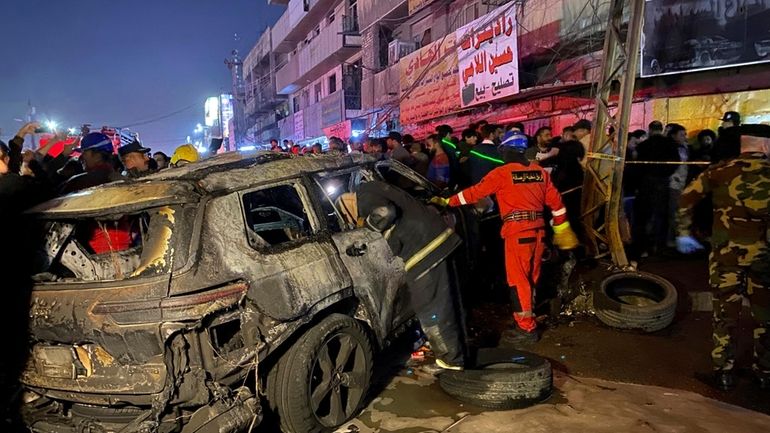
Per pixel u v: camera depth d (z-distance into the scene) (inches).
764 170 145.1
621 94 229.5
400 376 170.2
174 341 113.3
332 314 142.4
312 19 1163.9
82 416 125.0
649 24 324.2
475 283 232.7
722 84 323.3
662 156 271.7
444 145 307.6
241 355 120.4
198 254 118.2
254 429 134.4
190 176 134.0
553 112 434.6
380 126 721.0
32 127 209.6
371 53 810.2
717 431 127.0
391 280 161.8
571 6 396.8
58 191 194.7
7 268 131.3
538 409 142.6
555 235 195.9
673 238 274.8
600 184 244.5
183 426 116.5
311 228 148.5
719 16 299.0
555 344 190.7
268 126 1678.2
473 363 162.7
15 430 128.9
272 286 126.4
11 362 126.2
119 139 579.5
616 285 215.3
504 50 439.5
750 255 147.5
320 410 142.3
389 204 143.2
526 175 184.7
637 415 136.0
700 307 211.8
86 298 117.0
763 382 150.8
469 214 211.6
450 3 652.1
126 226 160.9
